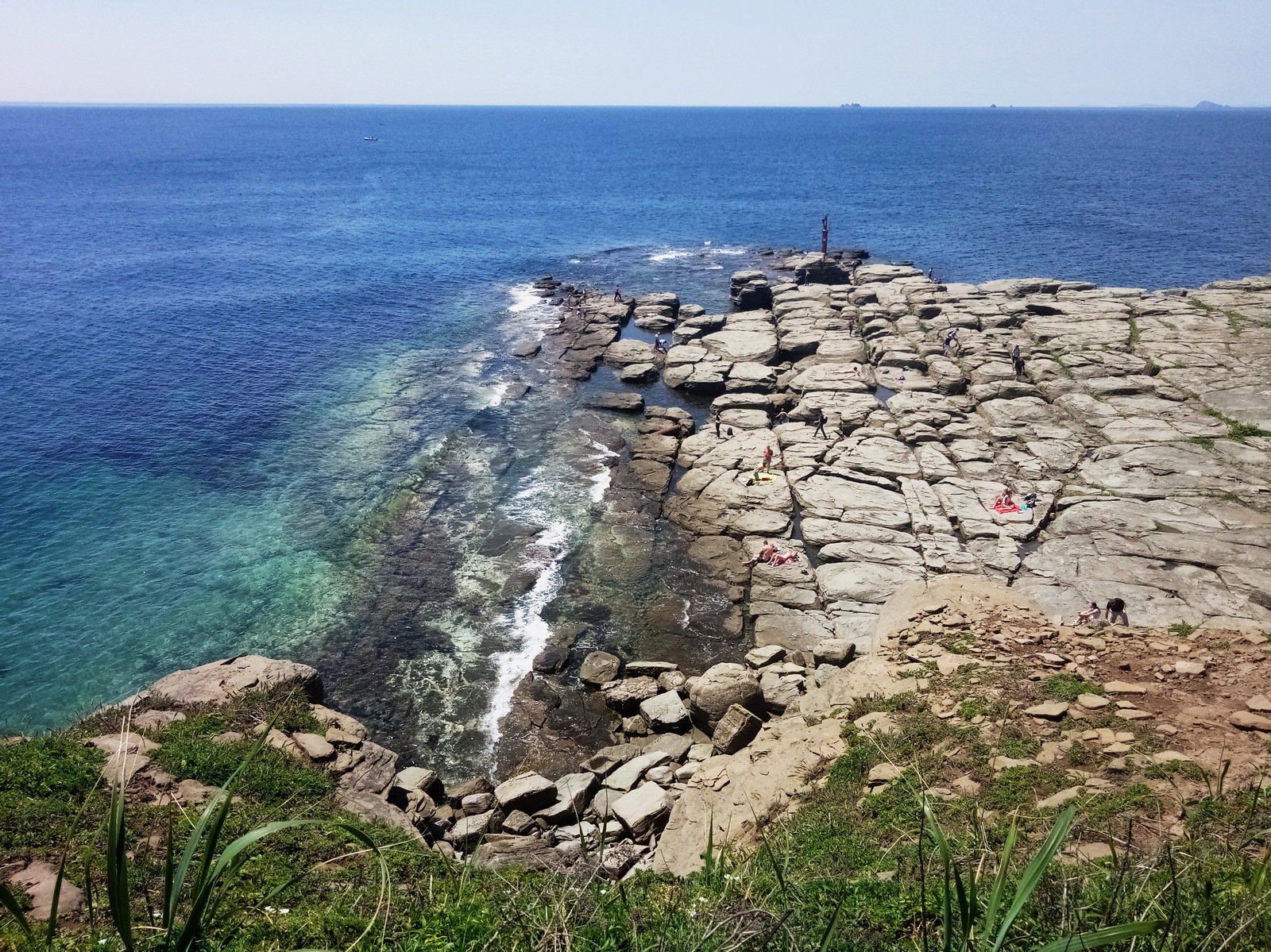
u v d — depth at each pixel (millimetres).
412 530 33406
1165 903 7152
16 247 82312
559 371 51062
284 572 30688
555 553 31797
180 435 41531
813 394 43938
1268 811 11664
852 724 17109
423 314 63781
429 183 147625
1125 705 15766
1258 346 45906
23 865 11445
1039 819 12508
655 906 9102
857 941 8422
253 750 5352
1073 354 45812
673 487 37250
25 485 36062
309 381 49219
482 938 7965
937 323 53625
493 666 26172
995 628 19766
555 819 19250
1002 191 132000
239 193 128875
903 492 34062
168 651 26406
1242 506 30891
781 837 13742
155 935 8008
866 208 115562
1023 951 6488
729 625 27703
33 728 23109
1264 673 16500
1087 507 31422
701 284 74188
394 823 15133
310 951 4883
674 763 21172
